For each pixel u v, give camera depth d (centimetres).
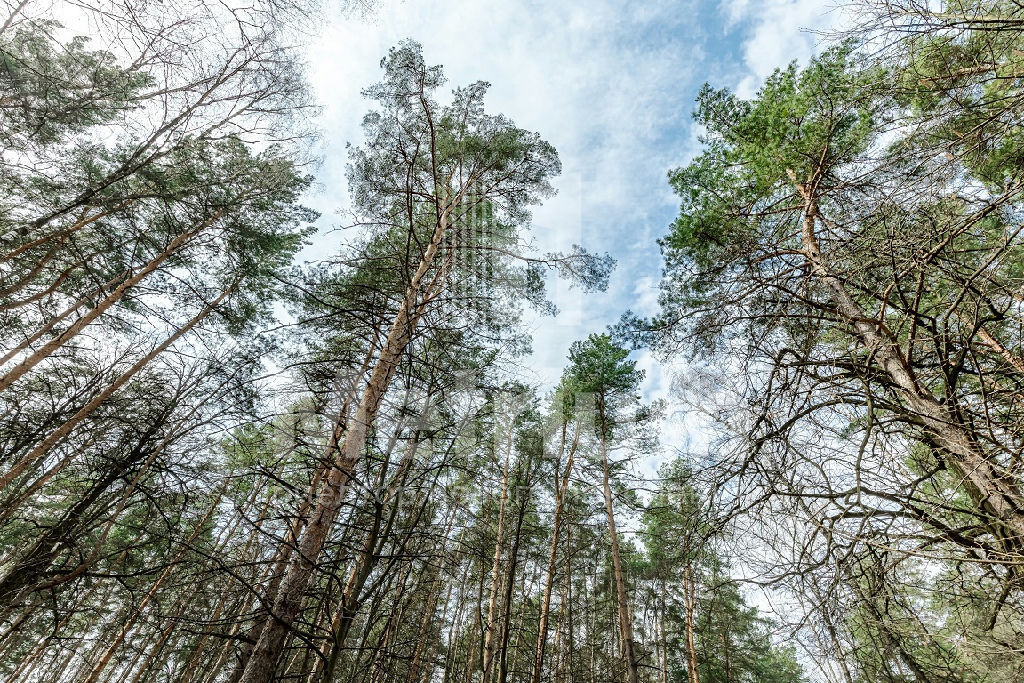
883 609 438
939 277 457
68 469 834
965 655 438
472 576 1231
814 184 642
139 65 745
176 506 832
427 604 1101
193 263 1027
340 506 489
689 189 811
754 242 631
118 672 1109
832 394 520
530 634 1480
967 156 420
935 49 432
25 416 781
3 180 811
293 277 771
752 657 1498
